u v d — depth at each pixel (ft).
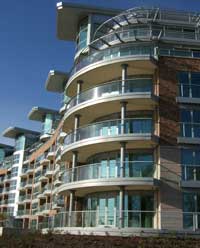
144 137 91.30
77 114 106.83
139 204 91.35
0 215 216.33
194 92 98.73
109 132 96.27
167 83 98.84
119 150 98.73
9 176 269.23
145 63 99.86
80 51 128.57
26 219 220.64
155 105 97.71
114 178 89.04
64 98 170.81
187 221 87.04
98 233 84.64
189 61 101.71
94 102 99.09
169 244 74.84
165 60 101.30
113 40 113.80
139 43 104.42
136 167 91.04
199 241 77.25
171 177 90.33
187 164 91.81
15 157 268.41
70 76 119.03
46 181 207.82
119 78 107.96
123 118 95.66
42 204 202.80
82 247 74.28
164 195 88.79
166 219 86.84
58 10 130.21
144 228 83.10
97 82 112.27
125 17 116.88
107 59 102.01
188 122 95.30
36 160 231.09
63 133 154.10
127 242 75.51
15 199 252.42
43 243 79.97
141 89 99.40
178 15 117.91
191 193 89.71
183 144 93.25
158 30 111.65
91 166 95.14
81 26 134.00
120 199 88.38
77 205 104.53
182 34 110.73
